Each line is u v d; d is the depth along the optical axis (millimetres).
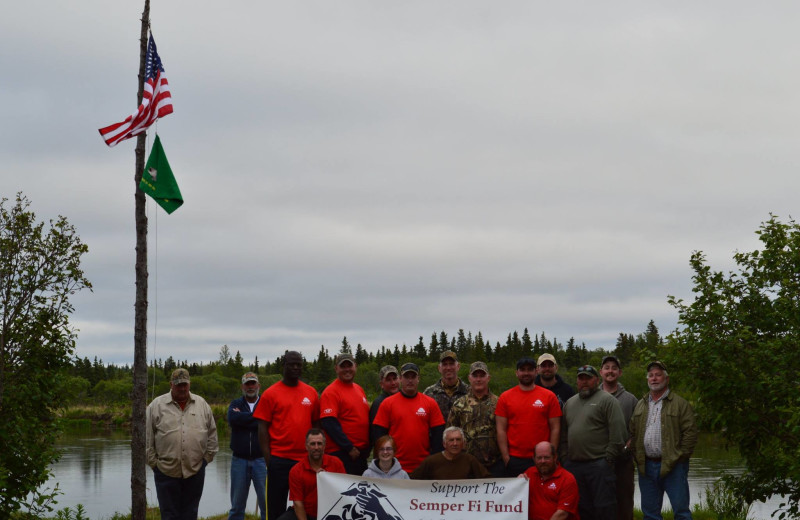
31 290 13578
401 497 10430
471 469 10664
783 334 12523
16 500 13492
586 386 10922
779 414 12234
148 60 12734
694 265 12977
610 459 10695
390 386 11805
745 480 13039
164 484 11891
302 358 11297
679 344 12508
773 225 12883
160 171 12477
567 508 10227
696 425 11648
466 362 103312
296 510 10477
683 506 11023
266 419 11156
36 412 13805
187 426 12031
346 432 11367
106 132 12102
